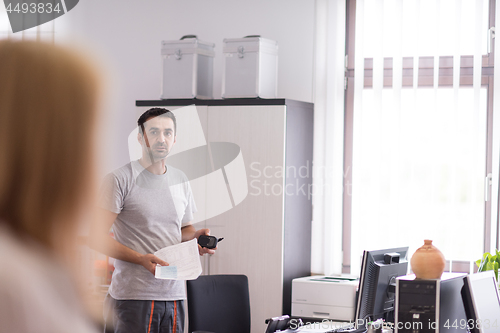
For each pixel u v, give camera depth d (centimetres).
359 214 365
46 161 48
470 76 348
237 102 356
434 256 199
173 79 372
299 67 390
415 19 358
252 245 350
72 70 50
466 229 344
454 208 346
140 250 255
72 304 49
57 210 48
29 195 47
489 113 348
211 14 413
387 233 358
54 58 49
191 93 367
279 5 396
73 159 49
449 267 344
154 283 253
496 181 343
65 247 49
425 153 354
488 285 214
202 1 415
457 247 345
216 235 358
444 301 198
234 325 299
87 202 50
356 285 311
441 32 354
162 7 423
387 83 366
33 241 48
